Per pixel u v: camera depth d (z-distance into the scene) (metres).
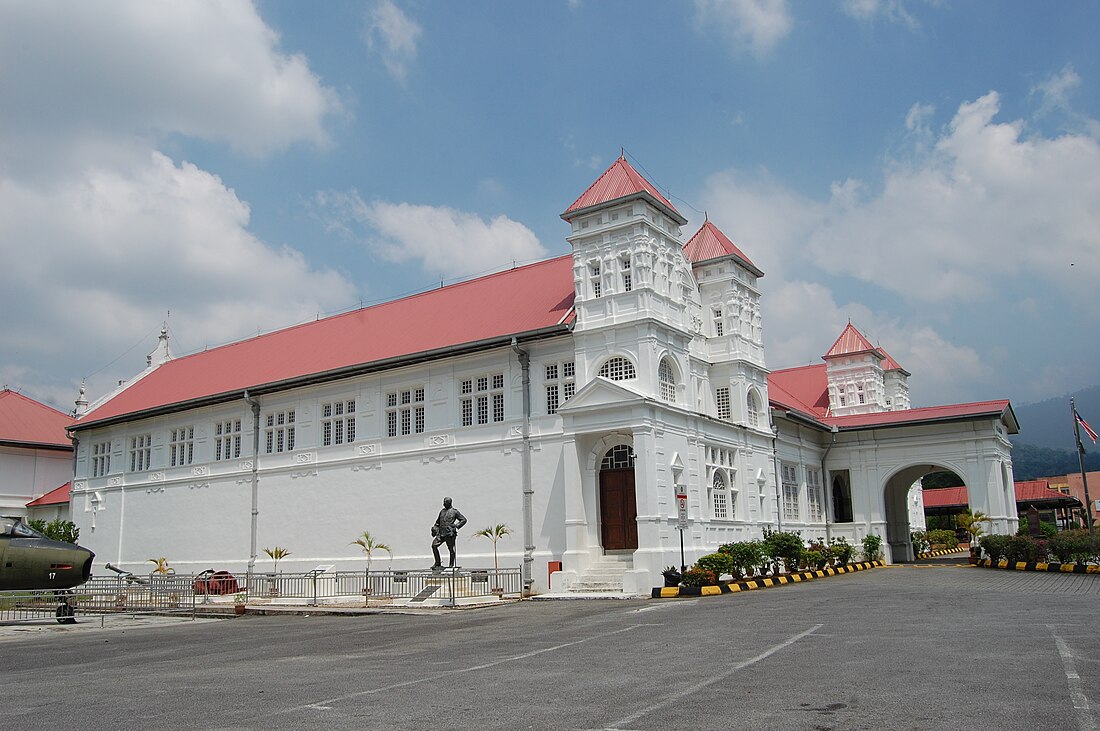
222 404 43.91
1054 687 9.62
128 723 9.23
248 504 41.50
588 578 29.11
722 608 20.78
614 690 10.17
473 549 33.09
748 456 36.97
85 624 25.23
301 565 38.56
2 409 61.56
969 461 43.56
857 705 8.90
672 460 30.20
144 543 46.59
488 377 34.31
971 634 14.30
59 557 26.81
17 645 19.02
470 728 8.39
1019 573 32.78
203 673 13.19
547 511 31.34
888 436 45.88
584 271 31.94
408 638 17.69
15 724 9.35
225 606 30.05
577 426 30.14
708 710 8.84
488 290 38.69
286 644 17.48
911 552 50.41
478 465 33.56
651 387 29.62
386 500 36.16
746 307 38.75
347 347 40.88
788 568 33.09
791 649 13.09
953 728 7.85
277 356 45.03
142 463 48.59
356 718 9.05
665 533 29.08
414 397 36.41
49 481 62.03
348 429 38.56
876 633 14.76
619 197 30.98
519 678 11.34
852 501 46.56
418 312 40.50
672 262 33.09
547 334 31.91
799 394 61.31
